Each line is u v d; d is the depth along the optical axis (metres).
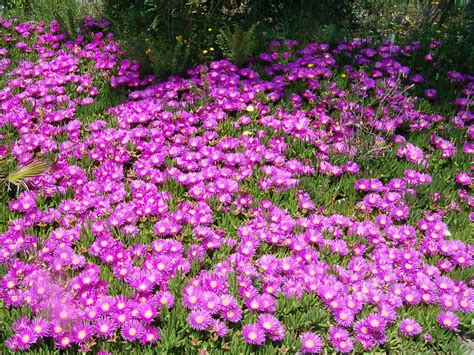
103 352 0.98
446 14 2.71
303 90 1.95
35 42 2.53
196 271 1.20
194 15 2.29
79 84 2.06
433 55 2.22
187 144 1.67
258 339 1.01
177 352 1.02
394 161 1.58
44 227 1.33
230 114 1.86
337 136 1.71
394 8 2.92
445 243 1.29
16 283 1.14
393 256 1.25
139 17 2.36
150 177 1.50
